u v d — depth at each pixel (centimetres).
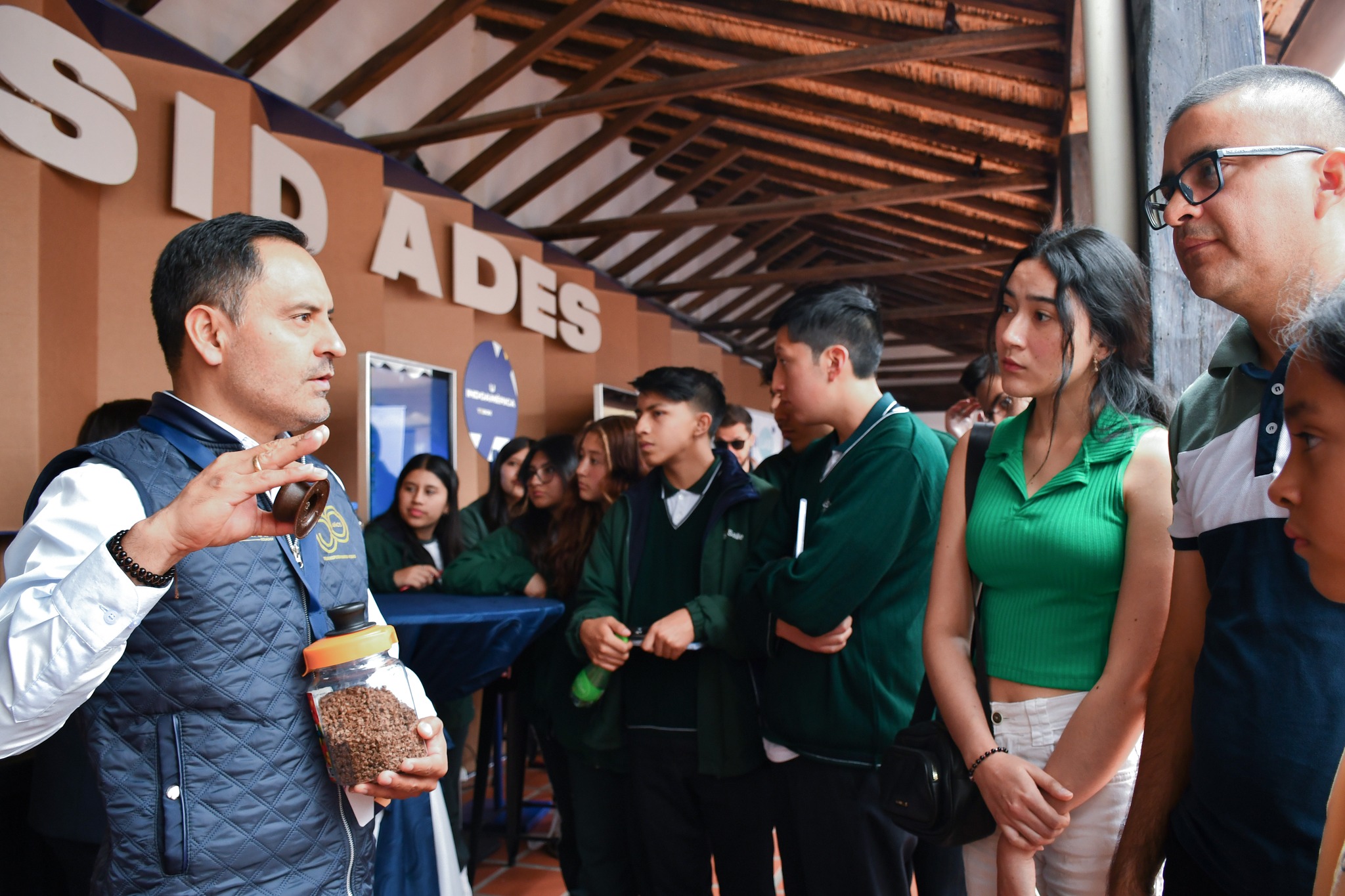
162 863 99
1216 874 92
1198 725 95
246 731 105
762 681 195
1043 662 125
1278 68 97
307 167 431
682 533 211
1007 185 606
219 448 110
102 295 333
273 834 105
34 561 97
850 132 690
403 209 499
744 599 178
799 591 159
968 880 139
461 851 275
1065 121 388
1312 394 69
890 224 898
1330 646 86
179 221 359
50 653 87
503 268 598
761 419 860
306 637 114
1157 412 127
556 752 258
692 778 196
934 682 132
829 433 190
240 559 108
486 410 579
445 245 558
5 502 276
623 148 928
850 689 160
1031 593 127
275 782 106
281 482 90
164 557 88
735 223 736
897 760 128
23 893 186
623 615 214
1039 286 127
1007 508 131
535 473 274
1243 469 95
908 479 162
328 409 118
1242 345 102
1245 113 94
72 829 154
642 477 255
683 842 200
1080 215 330
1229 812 90
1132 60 198
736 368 1227
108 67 320
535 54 597
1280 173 93
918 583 166
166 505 90
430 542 321
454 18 535
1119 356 127
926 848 175
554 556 258
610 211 907
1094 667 123
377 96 589
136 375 341
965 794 123
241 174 385
